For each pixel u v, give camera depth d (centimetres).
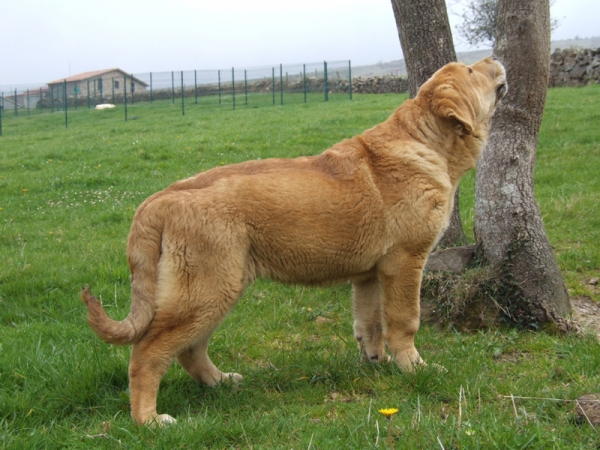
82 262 358
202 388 241
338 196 231
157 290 219
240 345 275
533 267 277
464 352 255
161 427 211
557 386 228
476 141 254
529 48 278
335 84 1780
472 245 298
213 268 220
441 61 314
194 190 224
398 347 243
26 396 228
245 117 1122
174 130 981
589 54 1281
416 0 311
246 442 204
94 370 242
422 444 193
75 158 747
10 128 1449
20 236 419
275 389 241
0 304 309
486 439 192
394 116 251
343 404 224
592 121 748
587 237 365
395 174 237
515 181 281
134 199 535
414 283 240
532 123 282
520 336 271
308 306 310
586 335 266
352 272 240
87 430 217
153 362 218
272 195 226
